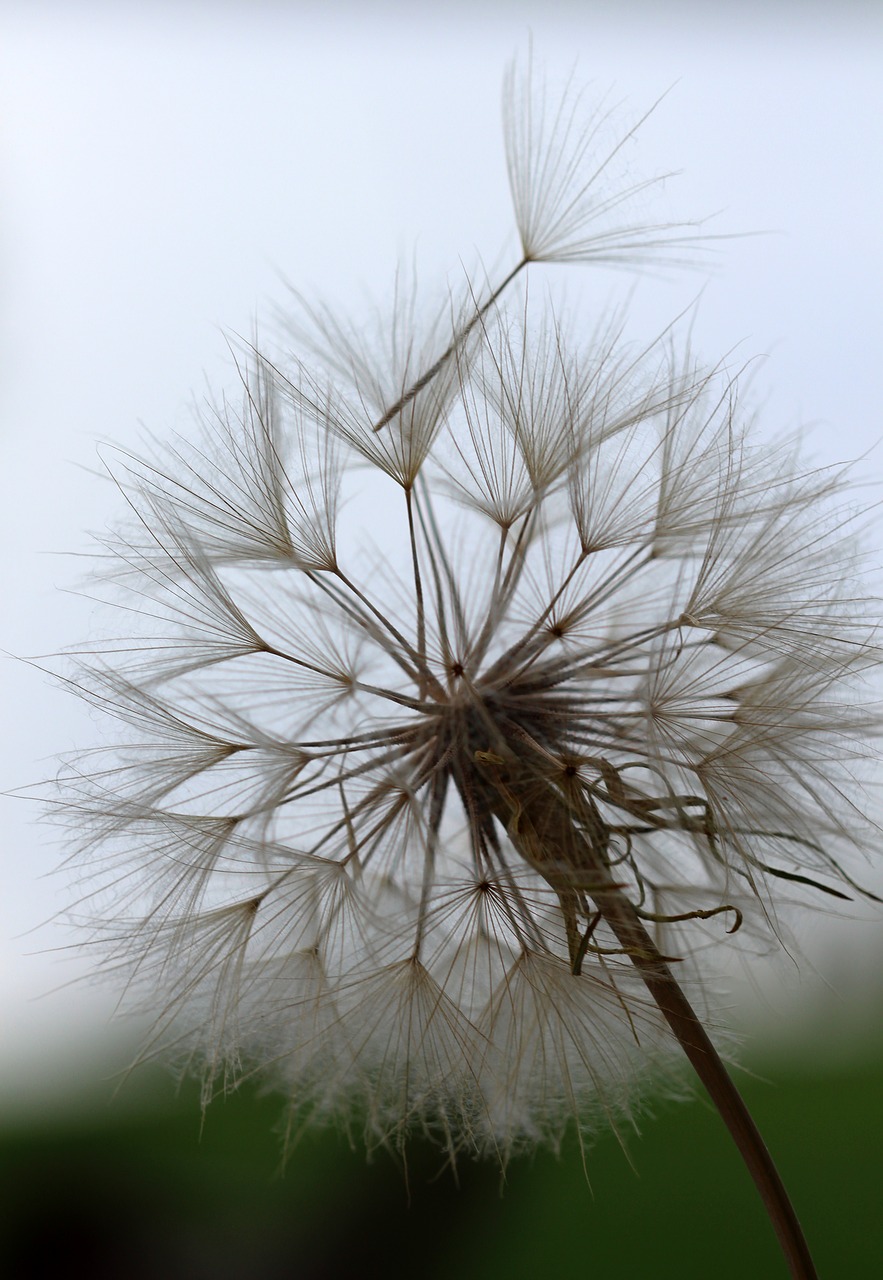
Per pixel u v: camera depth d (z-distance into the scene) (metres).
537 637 0.29
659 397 0.30
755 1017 0.31
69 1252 0.47
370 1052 0.29
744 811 0.29
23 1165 0.48
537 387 0.30
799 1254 0.28
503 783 0.29
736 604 0.30
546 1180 0.45
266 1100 0.47
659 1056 0.30
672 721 0.29
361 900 0.28
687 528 0.30
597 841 0.29
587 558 0.30
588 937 0.28
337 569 0.30
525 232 0.30
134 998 0.30
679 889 0.29
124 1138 0.48
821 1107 0.45
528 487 0.30
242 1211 0.46
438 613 0.29
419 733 0.29
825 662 0.29
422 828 0.28
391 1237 0.45
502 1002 0.29
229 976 0.29
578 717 0.29
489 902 0.29
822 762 0.29
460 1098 0.30
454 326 0.30
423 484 0.30
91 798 0.30
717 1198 0.44
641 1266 0.44
